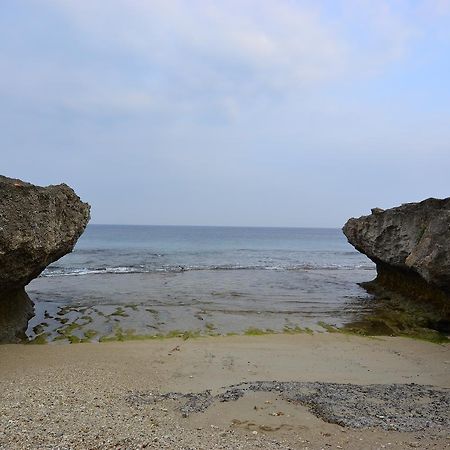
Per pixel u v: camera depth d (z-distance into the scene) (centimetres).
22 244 1336
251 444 732
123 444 709
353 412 890
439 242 1739
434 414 891
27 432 737
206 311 2131
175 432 776
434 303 2128
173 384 1105
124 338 1617
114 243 8700
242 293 2719
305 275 3909
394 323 1966
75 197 1862
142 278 3341
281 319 2014
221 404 931
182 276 3547
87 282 3052
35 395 948
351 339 1658
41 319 1883
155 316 1991
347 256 6906
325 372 1247
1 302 1580
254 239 12469
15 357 1297
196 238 11875
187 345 1516
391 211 2603
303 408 911
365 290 2972
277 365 1305
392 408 923
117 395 987
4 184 1326
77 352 1386
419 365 1336
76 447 688
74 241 1877
